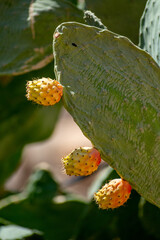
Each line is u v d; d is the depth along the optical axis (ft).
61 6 5.65
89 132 4.47
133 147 4.50
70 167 4.39
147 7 4.97
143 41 4.95
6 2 5.77
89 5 5.78
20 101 7.41
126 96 4.52
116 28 5.79
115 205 4.46
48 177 7.39
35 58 5.64
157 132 4.50
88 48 4.56
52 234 6.80
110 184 4.46
